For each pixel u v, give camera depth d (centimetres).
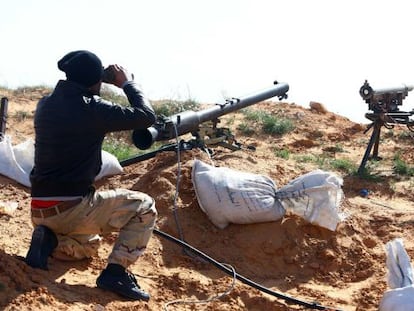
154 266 684
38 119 572
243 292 652
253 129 1330
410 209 975
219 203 751
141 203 592
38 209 576
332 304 671
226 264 717
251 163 920
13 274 543
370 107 1130
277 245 748
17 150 820
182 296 636
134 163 875
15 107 1362
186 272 682
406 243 840
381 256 790
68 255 621
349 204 957
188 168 822
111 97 1489
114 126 570
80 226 584
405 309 592
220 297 639
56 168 568
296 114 1481
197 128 898
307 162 1130
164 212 764
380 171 1138
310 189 769
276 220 766
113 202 583
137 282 630
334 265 754
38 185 574
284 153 1140
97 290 582
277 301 649
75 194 571
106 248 681
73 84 569
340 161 1142
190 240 741
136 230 589
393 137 1371
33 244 581
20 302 521
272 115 1455
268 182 775
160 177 806
